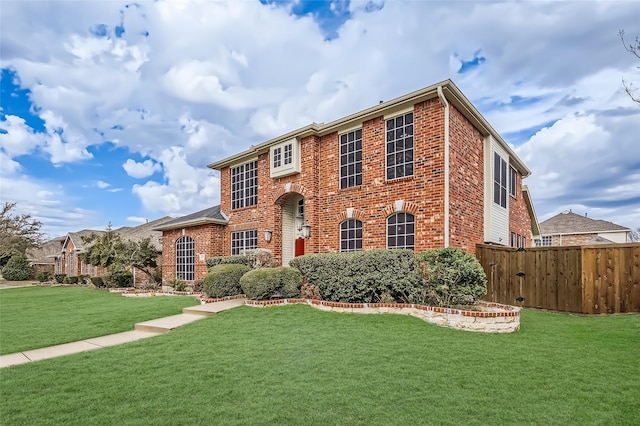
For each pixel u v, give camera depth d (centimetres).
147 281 2336
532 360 559
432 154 1066
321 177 1413
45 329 846
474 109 1159
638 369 520
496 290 1165
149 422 372
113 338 760
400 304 893
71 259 3591
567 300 1000
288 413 389
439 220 1033
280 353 597
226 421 373
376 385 463
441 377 490
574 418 382
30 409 404
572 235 2972
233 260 1433
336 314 896
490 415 387
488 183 1338
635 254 946
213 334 728
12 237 3853
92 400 426
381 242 1183
